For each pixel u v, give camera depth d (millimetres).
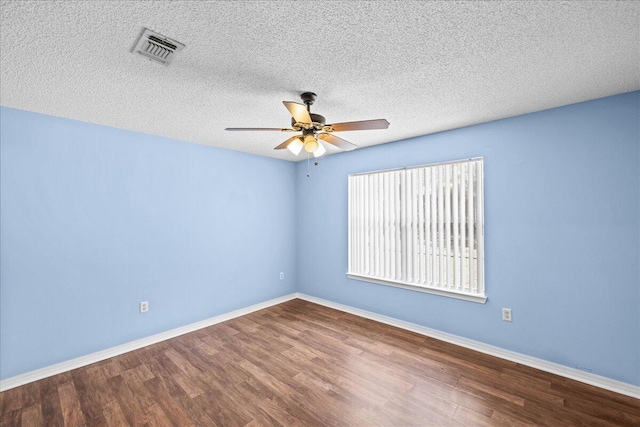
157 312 3186
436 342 3043
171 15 1309
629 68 1810
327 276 4309
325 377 2395
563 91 2139
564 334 2416
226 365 2605
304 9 1277
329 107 2438
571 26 1404
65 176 2609
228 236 3871
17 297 2371
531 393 2156
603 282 2254
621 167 2180
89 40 1491
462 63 1754
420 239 3287
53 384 2340
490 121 2787
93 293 2758
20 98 2188
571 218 2385
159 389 2254
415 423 1860
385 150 3617
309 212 4551
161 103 2322
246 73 1855
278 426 1850
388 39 1510
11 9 1236
